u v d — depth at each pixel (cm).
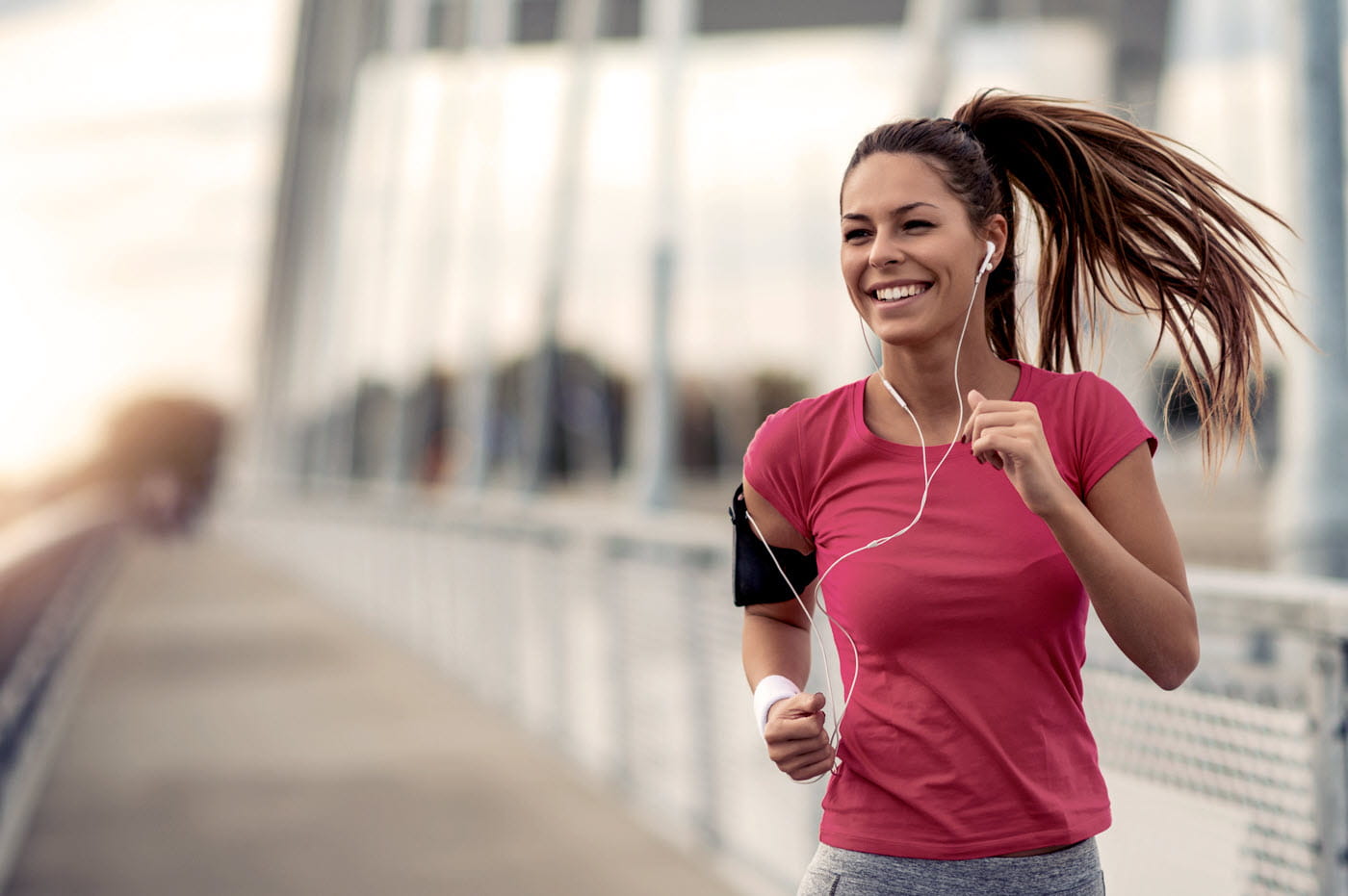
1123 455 219
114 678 1348
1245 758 311
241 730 1037
